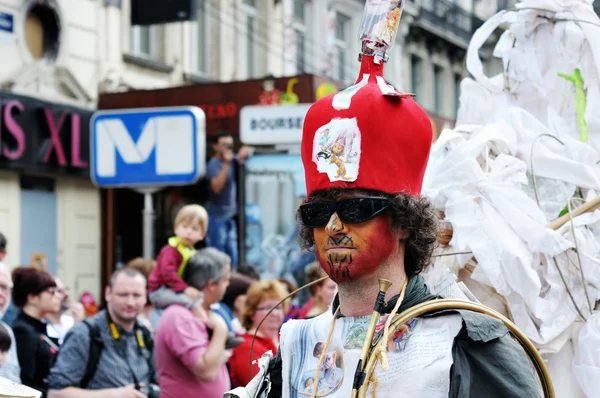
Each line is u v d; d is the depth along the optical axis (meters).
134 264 9.40
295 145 13.88
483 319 3.20
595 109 5.18
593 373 4.55
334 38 26.88
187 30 21.80
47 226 17.86
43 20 17.86
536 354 3.32
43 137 17.25
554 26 5.34
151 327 8.80
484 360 3.14
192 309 7.50
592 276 4.73
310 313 9.20
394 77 29.45
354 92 3.42
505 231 4.74
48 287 7.82
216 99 16.98
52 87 17.84
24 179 17.30
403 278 3.43
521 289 4.66
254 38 24.06
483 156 5.03
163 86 21.02
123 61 19.73
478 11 34.31
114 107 18.17
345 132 3.38
